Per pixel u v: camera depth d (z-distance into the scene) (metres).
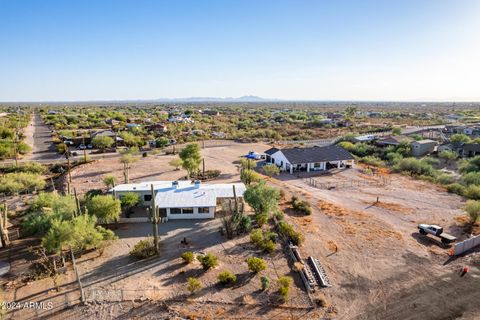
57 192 43.81
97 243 26.66
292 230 30.14
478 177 47.44
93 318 19.55
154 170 57.47
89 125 120.81
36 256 26.95
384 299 21.52
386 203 40.88
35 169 56.34
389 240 30.23
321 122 138.88
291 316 19.72
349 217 35.88
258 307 20.48
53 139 88.31
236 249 28.19
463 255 27.50
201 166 60.34
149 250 27.12
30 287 22.67
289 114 189.00
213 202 34.97
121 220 34.16
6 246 28.61
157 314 19.86
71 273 24.45
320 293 21.98
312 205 39.72
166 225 33.50
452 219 35.47
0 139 80.44
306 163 57.22
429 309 20.48
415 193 45.12
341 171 58.19
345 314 19.98
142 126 114.56
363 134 103.25
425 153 72.88
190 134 105.56
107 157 69.44
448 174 54.28
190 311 20.06
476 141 78.38
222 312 20.00
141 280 23.45
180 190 37.81
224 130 119.75
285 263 25.94
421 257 27.09
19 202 41.09
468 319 19.58
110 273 24.42
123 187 38.94
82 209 33.91
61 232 24.16
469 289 22.53
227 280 22.81
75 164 61.78
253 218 34.66
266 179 52.06
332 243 29.48
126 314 19.88
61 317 19.64
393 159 64.62
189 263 25.72
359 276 24.22
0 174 52.38
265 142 92.81
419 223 34.44
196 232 31.75
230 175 53.84
